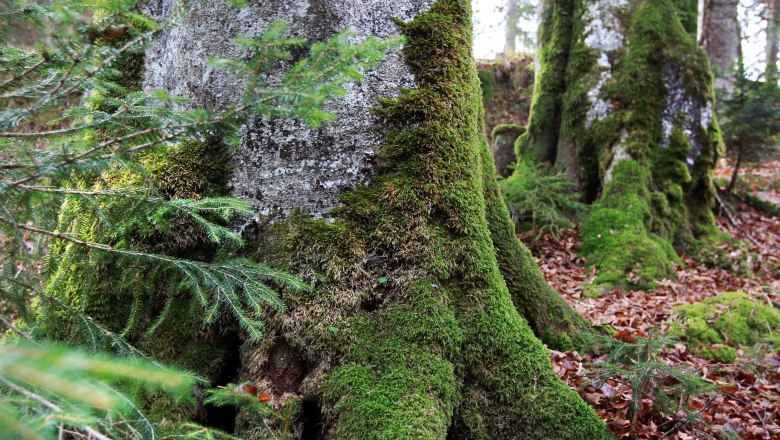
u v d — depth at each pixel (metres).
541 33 9.17
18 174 1.63
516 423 2.34
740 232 8.33
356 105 2.62
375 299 2.40
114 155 1.61
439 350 2.30
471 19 2.97
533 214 7.07
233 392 1.68
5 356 0.66
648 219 6.80
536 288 3.44
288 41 1.51
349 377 2.17
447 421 2.14
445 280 2.49
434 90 2.69
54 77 1.71
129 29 1.57
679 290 5.62
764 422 2.96
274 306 2.18
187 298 2.46
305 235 2.46
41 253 2.04
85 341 1.87
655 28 7.70
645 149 7.30
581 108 7.98
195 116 1.58
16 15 1.72
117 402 0.75
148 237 2.43
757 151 9.11
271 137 2.58
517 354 2.45
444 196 2.57
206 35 2.68
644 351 2.68
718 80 12.76
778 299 5.52
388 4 2.71
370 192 2.57
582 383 2.90
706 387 2.43
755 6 14.14
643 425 2.64
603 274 5.92
